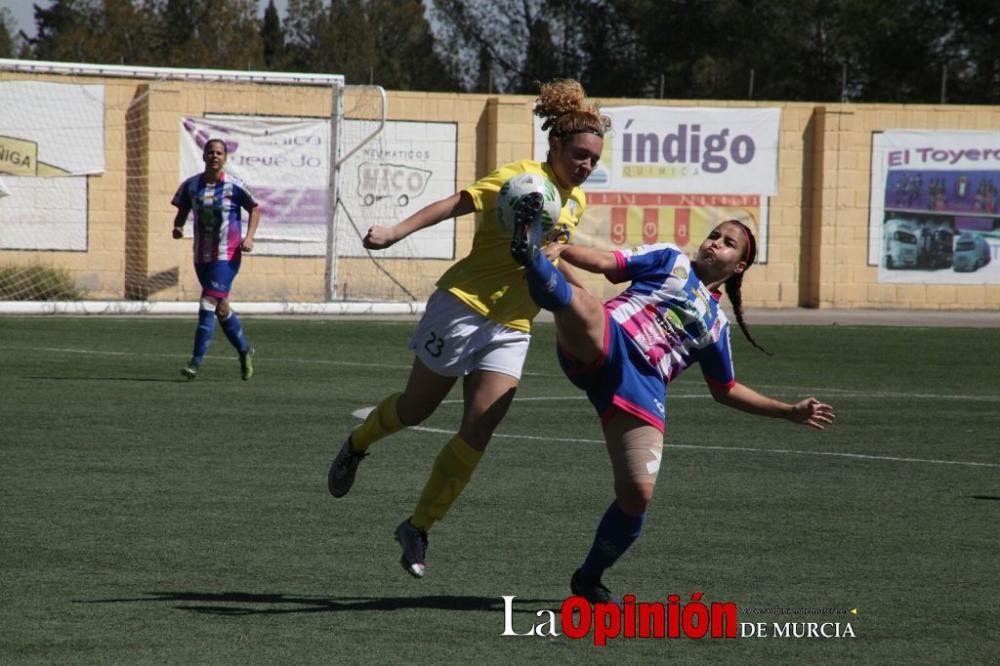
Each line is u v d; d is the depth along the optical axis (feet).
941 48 290.97
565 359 36.96
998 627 37.19
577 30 351.05
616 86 339.57
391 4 452.76
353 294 178.09
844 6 286.87
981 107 188.65
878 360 123.44
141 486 56.08
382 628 35.94
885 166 188.65
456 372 40.09
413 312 164.35
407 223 39.06
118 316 152.05
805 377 108.58
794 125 187.93
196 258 94.43
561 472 61.72
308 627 35.86
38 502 52.42
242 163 173.47
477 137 181.57
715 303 37.91
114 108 172.04
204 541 46.14
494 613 37.78
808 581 42.19
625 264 37.11
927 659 34.17
